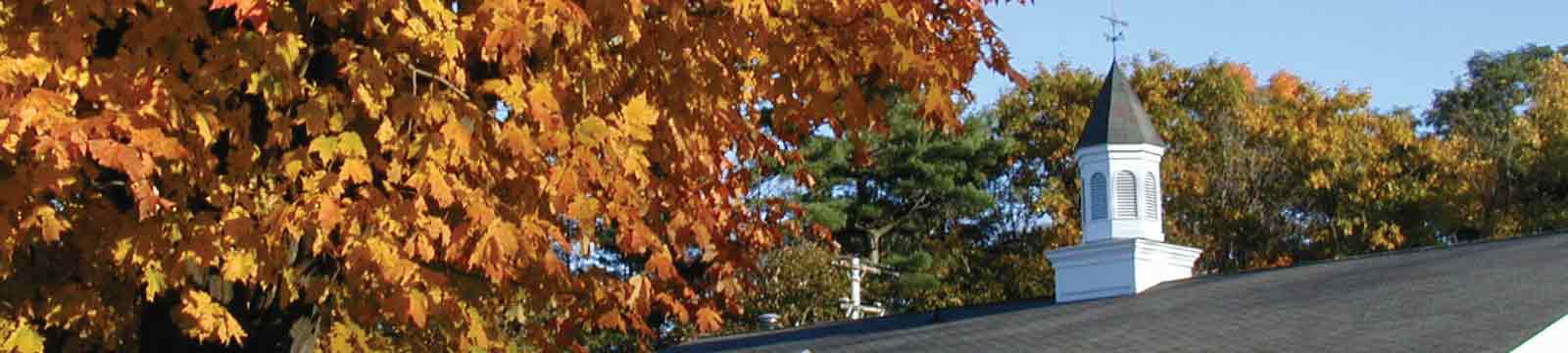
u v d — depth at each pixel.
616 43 9.67
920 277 45.28
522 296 10.68
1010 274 48.62
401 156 8.32
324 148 8.09
